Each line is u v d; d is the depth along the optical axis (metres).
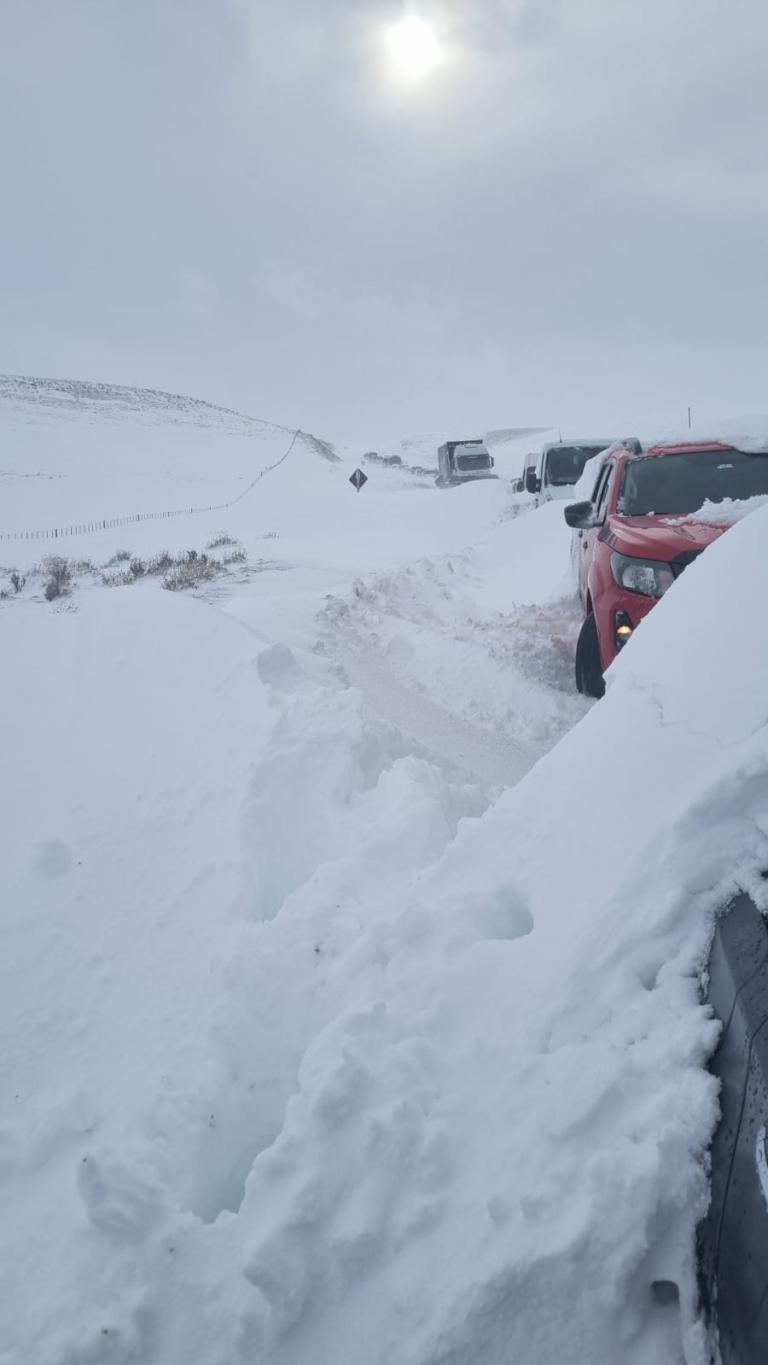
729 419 8.83
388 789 4.59
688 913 2.35
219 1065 2.88
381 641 9.41
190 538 36.53
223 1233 2.25
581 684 7.95
